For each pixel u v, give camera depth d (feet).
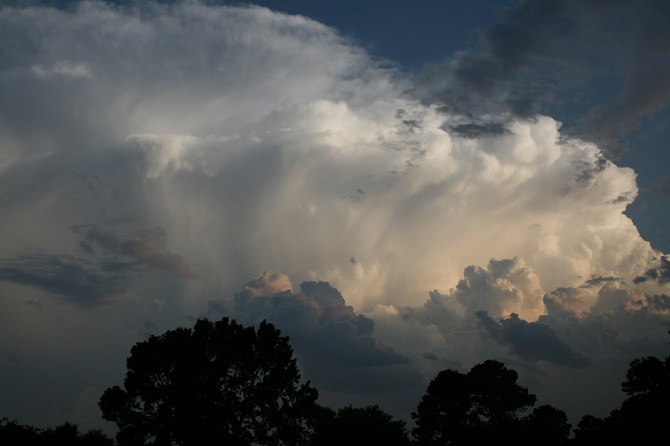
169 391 188.65
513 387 262.47
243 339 198.08
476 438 241.55
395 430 211.00
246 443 188.96
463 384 257.96
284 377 195.31
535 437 253.44
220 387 195.72
